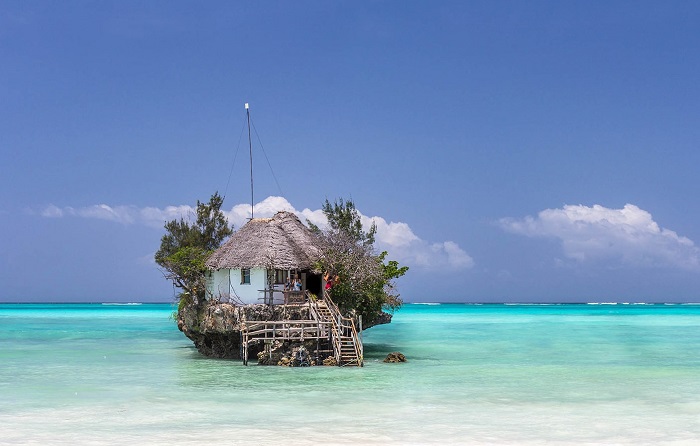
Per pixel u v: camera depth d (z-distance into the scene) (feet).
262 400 93.15
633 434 74.38
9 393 99.86
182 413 84.74
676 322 313.73
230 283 143.02
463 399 94.17
